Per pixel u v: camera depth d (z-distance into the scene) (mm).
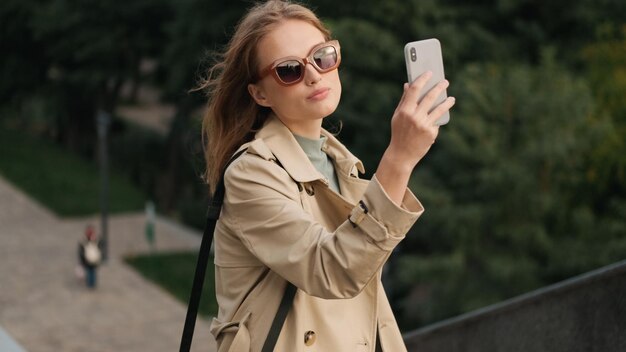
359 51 24641
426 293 24156
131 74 38375
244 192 1980
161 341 21031
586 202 21703
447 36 25188
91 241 24375
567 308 3412
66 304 23141
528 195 19984
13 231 29609
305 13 2064
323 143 2246
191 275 26125
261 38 2041
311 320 2059
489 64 22047
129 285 24906
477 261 21016
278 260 1905
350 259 1820
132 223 31469
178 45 31828
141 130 44938
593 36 27891
